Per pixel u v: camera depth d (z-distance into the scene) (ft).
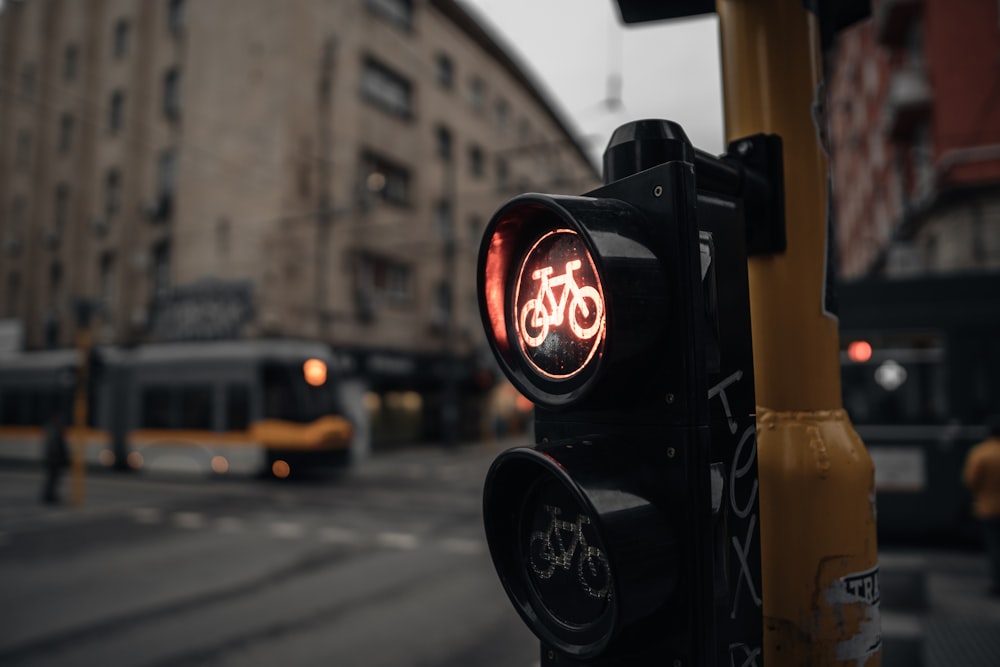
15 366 58.13
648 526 2.68
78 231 72.84
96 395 52.47
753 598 3.06
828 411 3.70
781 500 3.56
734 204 3.39
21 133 79.41
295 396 45.62
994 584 18.10
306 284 61.05
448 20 83.15
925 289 23.90
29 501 38.14
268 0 61.36
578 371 2.88
